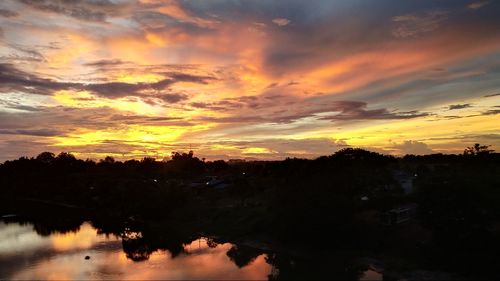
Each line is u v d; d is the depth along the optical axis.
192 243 85.31
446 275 55.38
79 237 95.69
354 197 84.69
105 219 125.62
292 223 74.88
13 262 71.00
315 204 73.88
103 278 60.75
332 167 98.81
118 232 101.75
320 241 72.38
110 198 142.62
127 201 128.62
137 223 113.31
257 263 67.44
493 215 62.25
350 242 70.75
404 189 92.25
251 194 115.50
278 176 128.75
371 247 67.81
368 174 92.38
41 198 186.00
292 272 61.59
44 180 198.50
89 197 159.00
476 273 54.75
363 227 72.06
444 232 61.31
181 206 114.38
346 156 123.50
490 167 108.00
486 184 72.50
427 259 60.31
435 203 64.12
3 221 125.94
